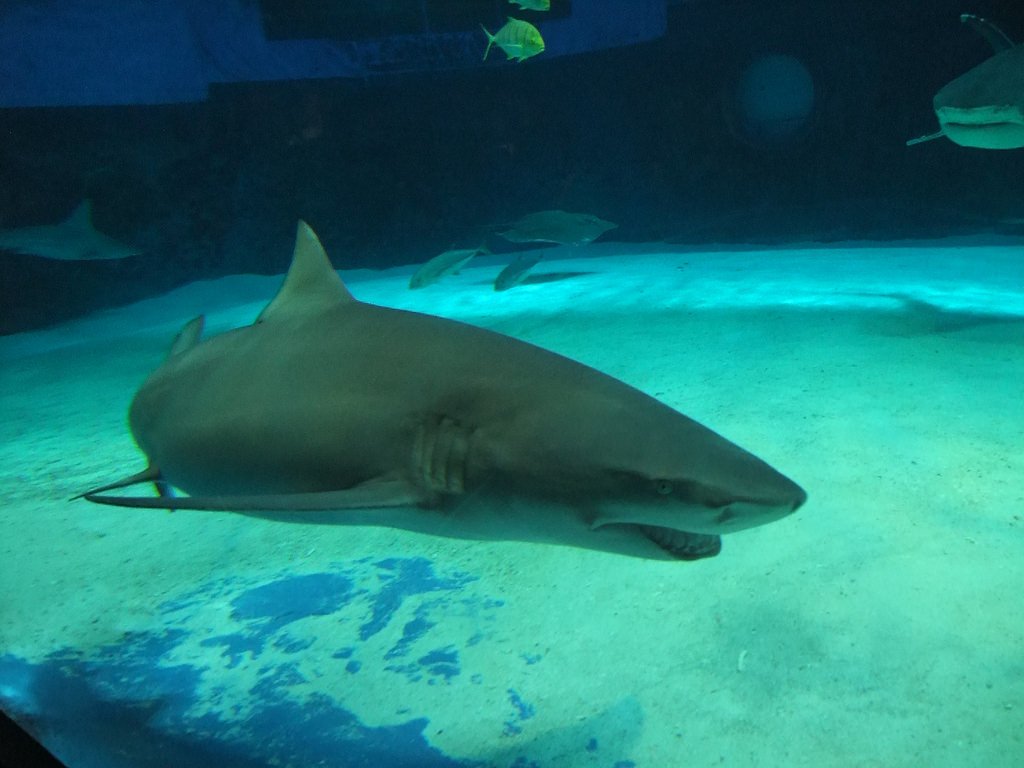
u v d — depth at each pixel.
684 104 20.34
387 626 2.98
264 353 2.45
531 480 1.84
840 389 5.07
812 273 10.95
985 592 2.73
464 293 12.64
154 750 2.42
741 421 4.68
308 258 2.62
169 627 3.16
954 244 14.84
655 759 2.16
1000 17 16.36
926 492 3.53
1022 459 3.77
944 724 2.16
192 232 19.58
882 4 17.20
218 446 2.37
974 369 5.24
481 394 1.96
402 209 21.66
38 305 17.66
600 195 21.92
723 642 2.63
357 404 2.10
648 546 1.90
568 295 10.90
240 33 18.05
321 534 3.87
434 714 2.46
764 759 2.12
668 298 9.60
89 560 3.86
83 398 8.29
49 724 2.57
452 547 3.56
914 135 18.27
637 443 1.76
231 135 19.50
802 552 3.12
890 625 2.61
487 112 21.34
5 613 3.39
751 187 20.47
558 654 2.68
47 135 17.47
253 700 2.62
